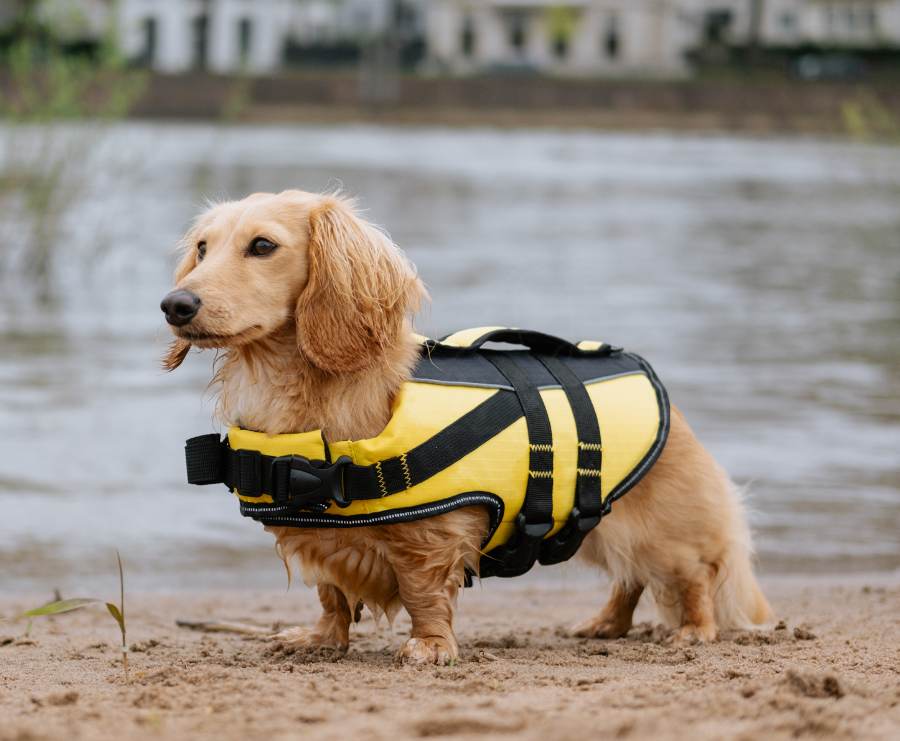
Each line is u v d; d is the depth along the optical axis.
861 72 57.78
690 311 12.86
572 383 4.42
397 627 5.16
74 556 6.21
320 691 3.51
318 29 66.94
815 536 6.61
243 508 4.16
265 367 4.12
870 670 3.90
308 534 4.10
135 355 10.61
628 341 11.09
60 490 7.04
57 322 12.16
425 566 4.11
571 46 66.00
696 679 3.71
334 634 4.48
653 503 4.56
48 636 4.96
